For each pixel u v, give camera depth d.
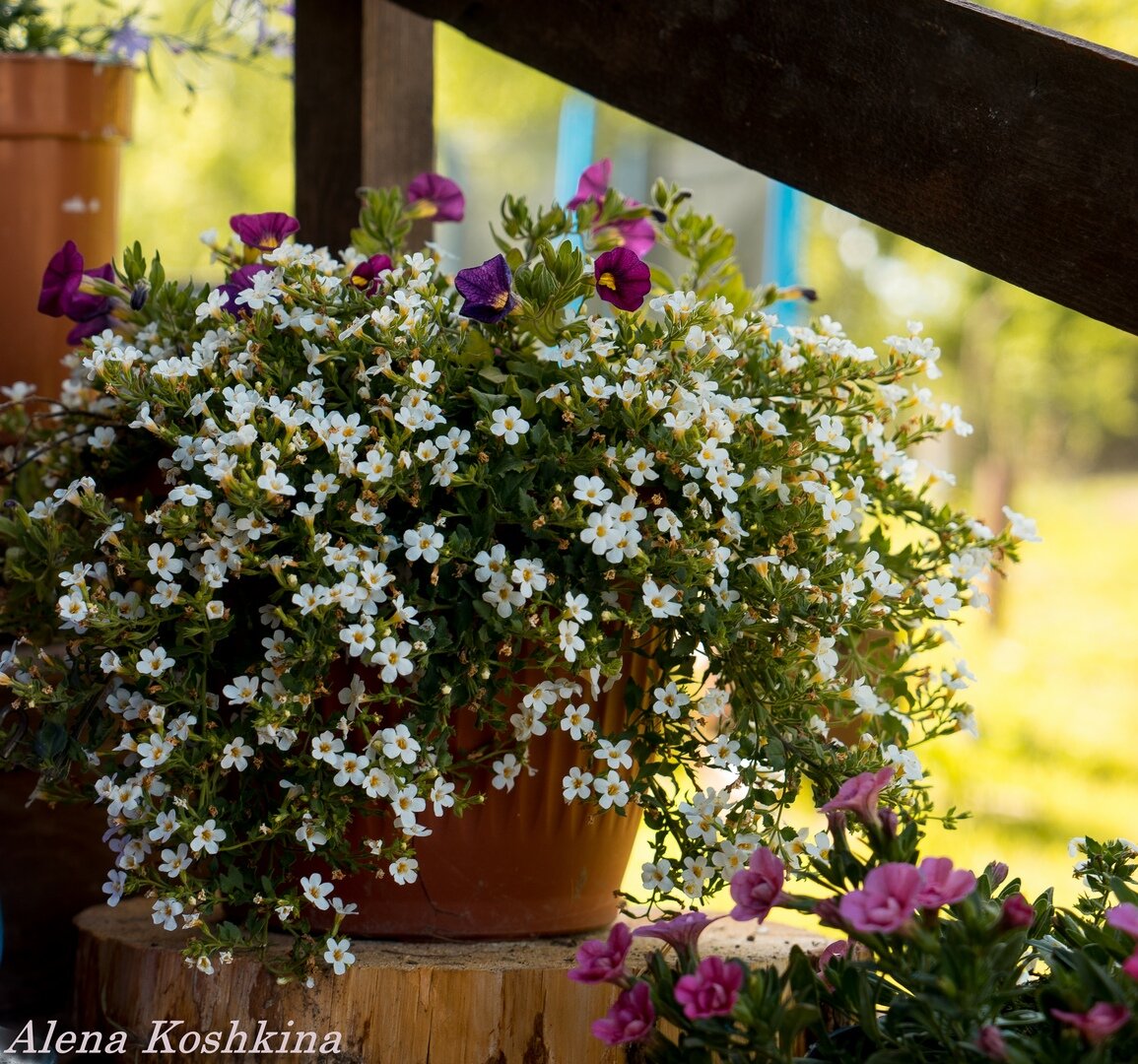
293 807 1.26
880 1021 1.20
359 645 1.21
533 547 1.30
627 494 1.30
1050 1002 1.00
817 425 1.51
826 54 1.43
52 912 1.79
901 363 1.51
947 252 1.35
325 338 1.37
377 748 1.23
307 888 1.26
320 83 2.05
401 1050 1.30
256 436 1.27
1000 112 1.30
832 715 1.49
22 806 1.77
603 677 1.34
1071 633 6.07
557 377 1.36
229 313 1.41
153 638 1.37
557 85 7.82
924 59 1.35
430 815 1.35
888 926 0.97
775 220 4.83
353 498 1.30
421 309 1.35
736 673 1.36
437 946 1.40
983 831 3.73
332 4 2.03
